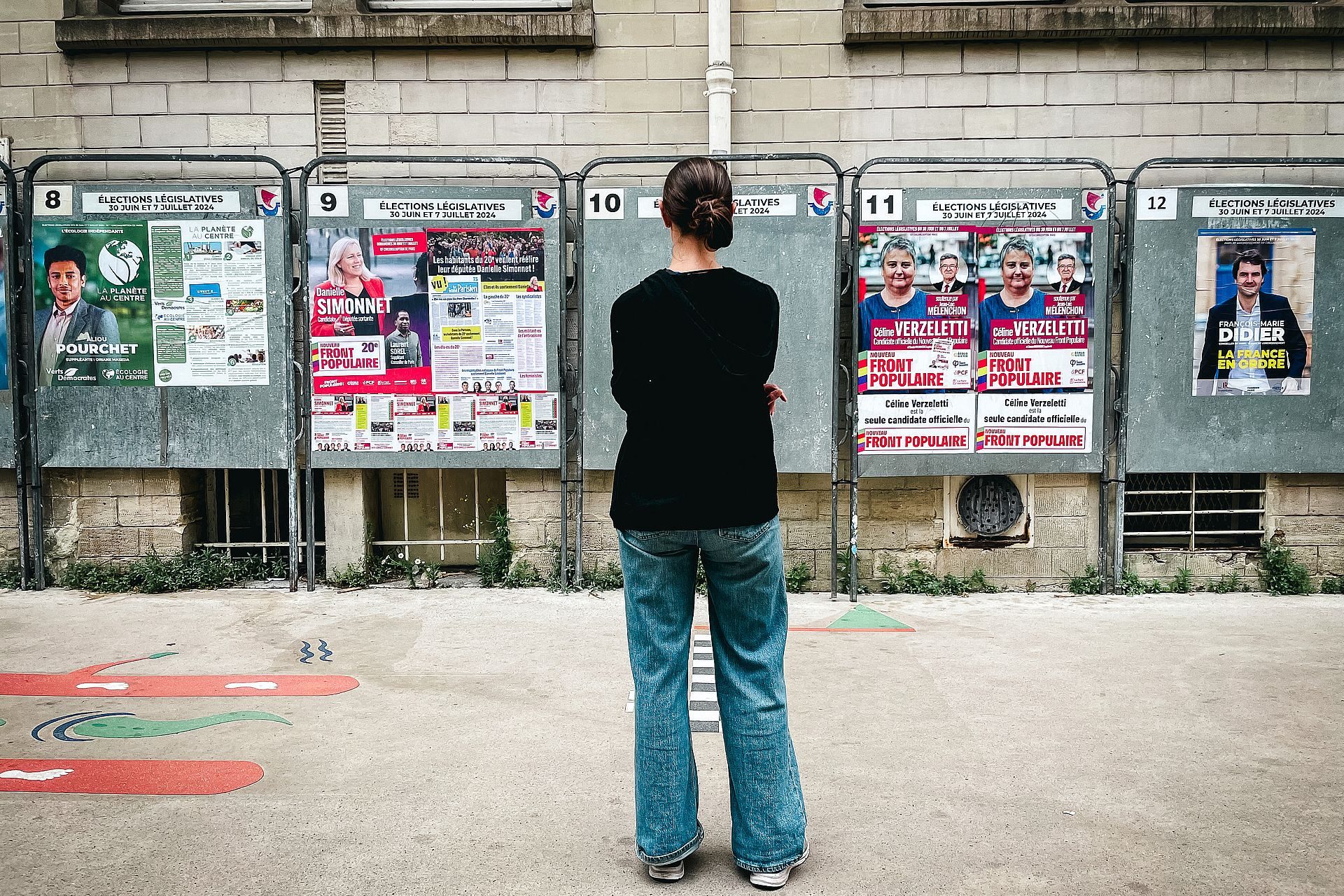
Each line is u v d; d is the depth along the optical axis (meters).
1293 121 6.07
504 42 6.00
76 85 6.08
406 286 5.85
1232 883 2.49
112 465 5.99
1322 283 5.85
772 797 2.46
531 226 5.85
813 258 5.75
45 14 6.03
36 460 5.96
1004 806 2.96
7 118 6.11
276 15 5.96
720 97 5.91
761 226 5.76
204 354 5.94
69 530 6.13
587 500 6.13
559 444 5.92
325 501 6.14
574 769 3.24
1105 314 5.80
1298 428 5.91
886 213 5.74
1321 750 3.40
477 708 3.86
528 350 5.89
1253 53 6.04
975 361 5.80
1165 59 6.03
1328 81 6.06
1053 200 5.75
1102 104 6.05
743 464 2.39
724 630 2.52
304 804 2.96
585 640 4.88
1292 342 5.87
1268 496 6.14
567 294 6.09
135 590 5.98
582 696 4.01
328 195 5.82
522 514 6.16
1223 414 5.90
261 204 5.86
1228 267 5.84
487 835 2.77
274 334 5.92
